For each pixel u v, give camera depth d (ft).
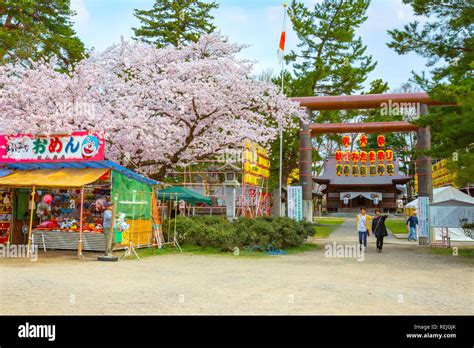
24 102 58.08
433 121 54.95
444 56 60.34
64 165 54.03
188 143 65.67
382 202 230.48
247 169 81.82
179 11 118.11
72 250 55.62
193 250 57.82
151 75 65.05
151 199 60.03
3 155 54.65
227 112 64.75
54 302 26.12
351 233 97.66
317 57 126.72
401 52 62.28
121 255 51.19
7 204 56.59
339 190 235.61
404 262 49.26
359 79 118.62
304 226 69.92
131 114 59.41
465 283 35.19
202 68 61.98
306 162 89.61
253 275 37.91
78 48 107.55
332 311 24.43
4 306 24.98
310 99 81.20
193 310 24.43
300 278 36.35
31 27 99.60
